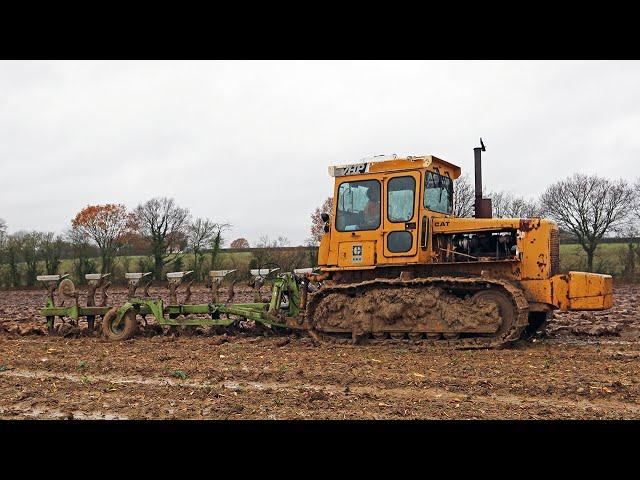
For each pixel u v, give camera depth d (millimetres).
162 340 13078
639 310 19125
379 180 11859
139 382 8852
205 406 7391
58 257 45188
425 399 7430
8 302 32031
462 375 8602
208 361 10305
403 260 11523
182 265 40250
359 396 7617
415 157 11539
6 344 13000
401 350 10930
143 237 43562
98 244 47031
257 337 12930
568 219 37250
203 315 16938
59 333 14195
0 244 45344
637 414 6680
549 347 11102
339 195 12266
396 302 11367
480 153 12266
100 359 10789
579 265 36781
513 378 8320
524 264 11109
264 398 7637
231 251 42938
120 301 26688
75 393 8227
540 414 6695
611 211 36375
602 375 8453
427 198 11789
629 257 35625
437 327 11133
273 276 14055
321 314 12031
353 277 12195
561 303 10828
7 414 7254
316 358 10312
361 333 11602
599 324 15227
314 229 42531
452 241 11805
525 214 38094
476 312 10914
